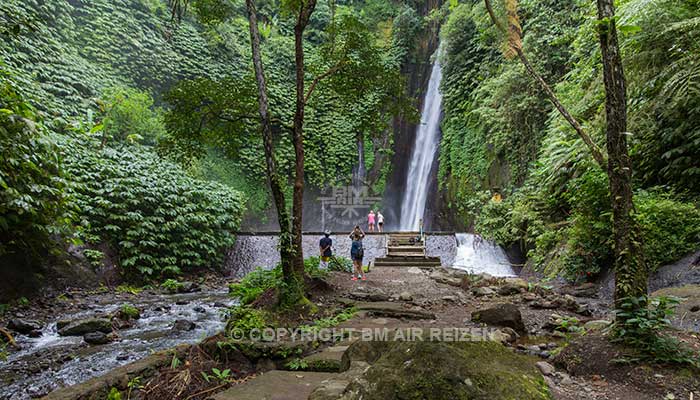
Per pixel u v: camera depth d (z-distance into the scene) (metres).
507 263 13.31
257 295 6.90
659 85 7.87
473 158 17.98
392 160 24.97
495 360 2.21
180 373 3.59
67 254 9.92
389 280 9.70
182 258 12.94
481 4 16.09
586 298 7.69
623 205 3.69
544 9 14.58
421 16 26.45
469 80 19.08
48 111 12.65
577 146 9.27
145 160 13.74
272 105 22.64
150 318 7.48
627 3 8.16
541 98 14.52
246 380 3.58
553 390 2.98
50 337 6.14
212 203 14.45
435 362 1.91
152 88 19.16
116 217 11.30
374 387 1.88
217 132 7.57
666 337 3.35
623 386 3.01
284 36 25.00
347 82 8.21
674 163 7.39
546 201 11.62
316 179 23.48
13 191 6.65
